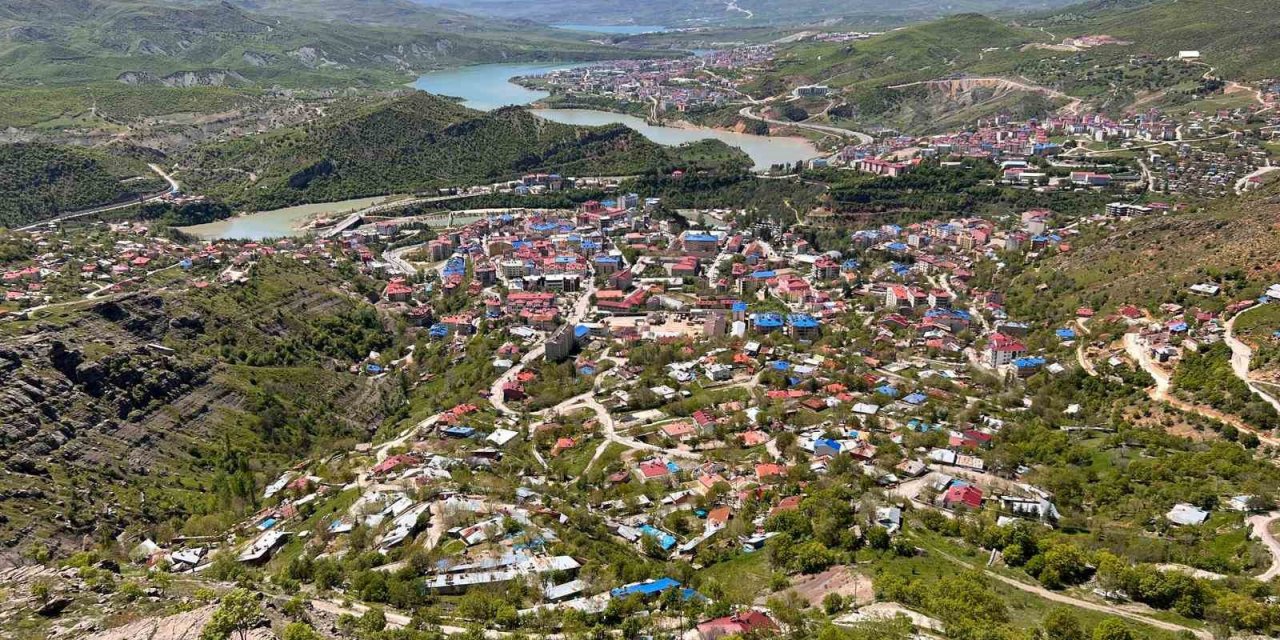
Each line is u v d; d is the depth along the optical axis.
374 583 168.12
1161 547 165.88
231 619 135.88
